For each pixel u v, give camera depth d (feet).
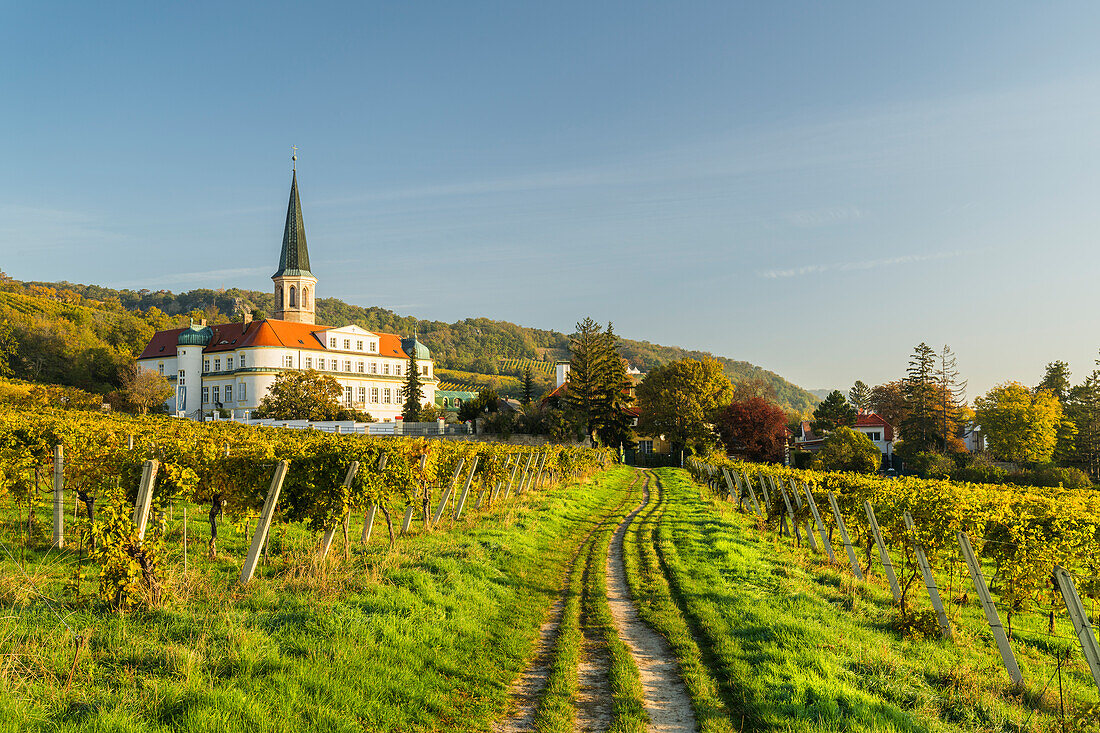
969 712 25.41
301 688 22.99
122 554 29.68
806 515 65.31
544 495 101.24
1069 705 28.09
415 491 63.36
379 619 30.68
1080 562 42.68
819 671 27.91
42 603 29.09
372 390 327.06
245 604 31.60
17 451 45.83
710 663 30.45
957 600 49.01
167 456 39.52
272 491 38.11
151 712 20.10
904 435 320.50
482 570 44.62
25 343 355.15
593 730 23.73
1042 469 192.24
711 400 280.10
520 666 30.25
